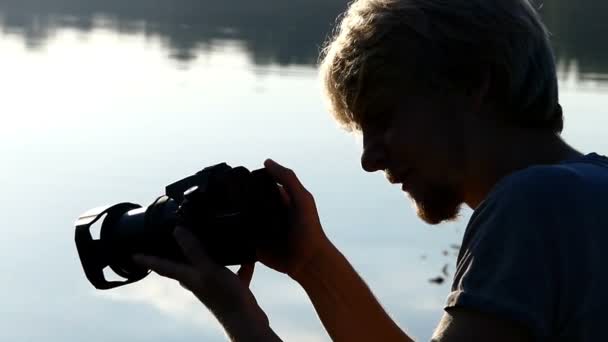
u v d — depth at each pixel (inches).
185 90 507.8
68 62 593.3
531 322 68.1
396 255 278.8
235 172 87.9
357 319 92.1
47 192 335.6
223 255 86.5
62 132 423.5
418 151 77.4
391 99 77.7
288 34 713.0
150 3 921.5
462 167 77.1
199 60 598.2
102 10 858.1
